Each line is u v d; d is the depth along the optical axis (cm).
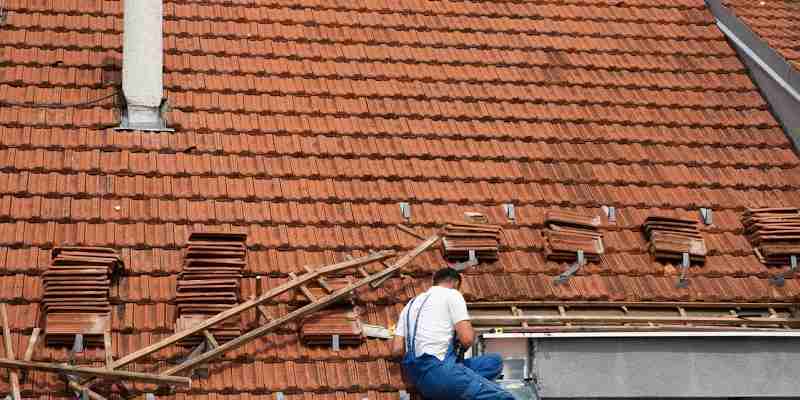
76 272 1791
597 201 2170
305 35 2430
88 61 2269
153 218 1977
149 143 2119
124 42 2147
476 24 2550
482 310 1950
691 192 2222
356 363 1819
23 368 1652
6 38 2273
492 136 2273
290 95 2281
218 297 1817
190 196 2033
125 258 1897
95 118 2144
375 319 1891
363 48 2428
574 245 2031
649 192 2209
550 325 1920
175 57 2306
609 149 2291
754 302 2020
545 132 2305
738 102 2452
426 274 1981
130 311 1817
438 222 2073
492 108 2339
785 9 2677
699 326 1945
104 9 2402
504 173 2198
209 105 2217
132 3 2131
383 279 1928
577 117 2350
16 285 1812
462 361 1767
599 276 2020
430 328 1734
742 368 1917
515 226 2094
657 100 2425
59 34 2319
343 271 1948
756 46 2484
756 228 2125
